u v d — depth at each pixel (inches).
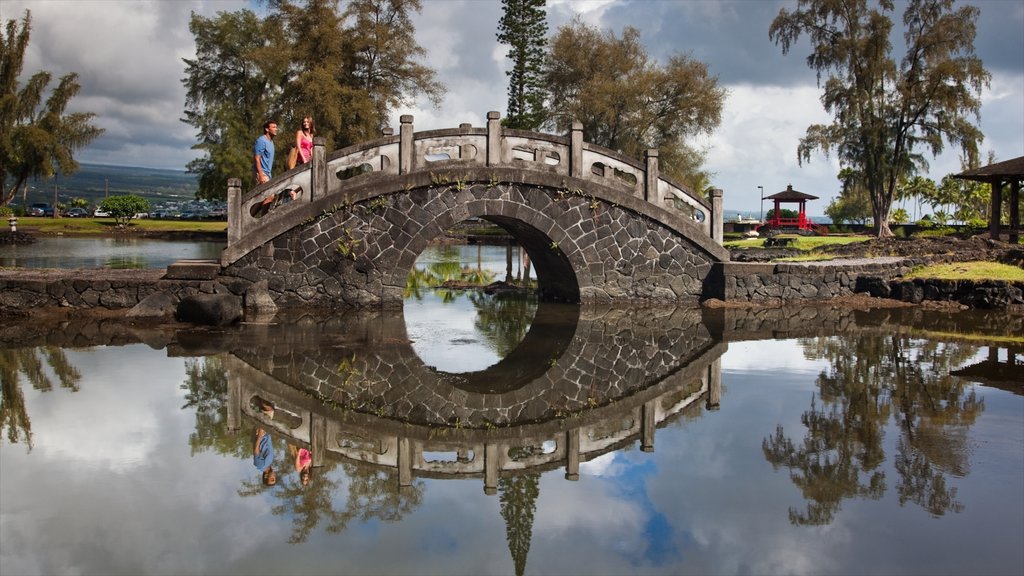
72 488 244.4
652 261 698.8
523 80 1676.9
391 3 1444.4
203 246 1405.0
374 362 430.6
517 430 316.8
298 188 597.6
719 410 349.4
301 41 1443.2
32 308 546.9
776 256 950.4
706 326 586.9
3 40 1982.0
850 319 629.6
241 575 191.8
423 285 885.2
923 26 1470.2
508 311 658.8
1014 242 1145.4
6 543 206.7
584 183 665.6
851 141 1521.9
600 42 1723.7
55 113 2020.2
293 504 238.7
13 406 327.0
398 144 614.2
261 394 355.3
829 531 221.0
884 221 1533.0
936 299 719.7
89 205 3102.9
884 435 310.8
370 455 284.2
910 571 197.9
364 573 194.5
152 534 214.2
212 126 1985.7
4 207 2048.5
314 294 606.5
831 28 1520.7
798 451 292.0
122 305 558.6
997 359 463.5
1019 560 204.2
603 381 403.5
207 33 1982.0
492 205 640.4
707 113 1669.5
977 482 259.8
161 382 371.2
